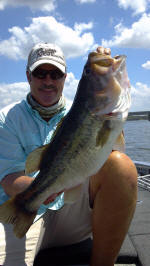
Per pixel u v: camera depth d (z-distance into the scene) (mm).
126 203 736
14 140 896
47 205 846
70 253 878
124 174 729
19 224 765
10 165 872
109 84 745
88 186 843
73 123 761
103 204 757
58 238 913
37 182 773
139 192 1586
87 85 766
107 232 759
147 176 1764
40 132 919
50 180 766
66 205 843
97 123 738
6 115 916
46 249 927
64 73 959
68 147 755
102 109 739
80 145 747
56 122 943
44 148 787
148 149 6543
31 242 814
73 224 875
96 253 785
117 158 740
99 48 805
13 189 831
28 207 779
